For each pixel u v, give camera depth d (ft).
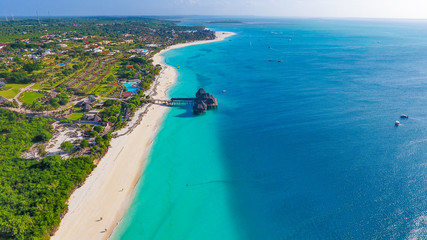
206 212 200.44
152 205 205.46
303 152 270.46
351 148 272.72
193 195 217.15
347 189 216.13
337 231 178.81
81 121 321.32
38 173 209.77
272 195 214.90
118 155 266.16
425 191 210.38
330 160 254.68
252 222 190.80
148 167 251.19
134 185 226.17
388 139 286.66
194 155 272.92
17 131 268.82
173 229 185.37
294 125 329.31
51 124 311.47
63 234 174.50
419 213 189.88
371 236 173.58
